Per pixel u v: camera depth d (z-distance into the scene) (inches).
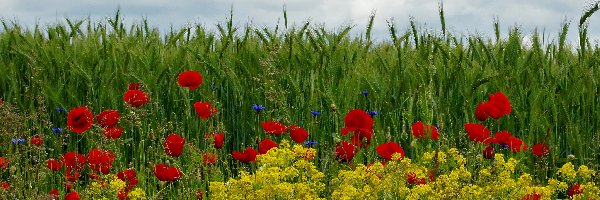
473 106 213.0
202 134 207.2
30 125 207.0
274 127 171.0
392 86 220.2
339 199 117.6
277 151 131.7
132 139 188.9
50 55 233.0
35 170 151.3
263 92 218.2
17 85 226.4
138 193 128.6
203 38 262.5
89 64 238.4
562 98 199.3
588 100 202.2
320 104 209.8
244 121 209.2
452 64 221.3
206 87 226.5
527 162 176.2
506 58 226.4
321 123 206.5
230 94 225.0
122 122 201.2
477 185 125.7
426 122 153.6
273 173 118.5
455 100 208.5
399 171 122.6
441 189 119.3
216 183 119.3
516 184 123.9
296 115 204.7
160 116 219.3
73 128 156.6
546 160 178.1
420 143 169.9
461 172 125.3
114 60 226.7
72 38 259.0
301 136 157.9
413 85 211.5
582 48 213.2
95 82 228.4
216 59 239.0
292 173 123.3
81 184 182.1
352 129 147.0
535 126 195.0
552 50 226.1
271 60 210.1
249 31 252.1
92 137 188.4
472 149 151.4
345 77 217.5
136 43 250.1
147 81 215.9
